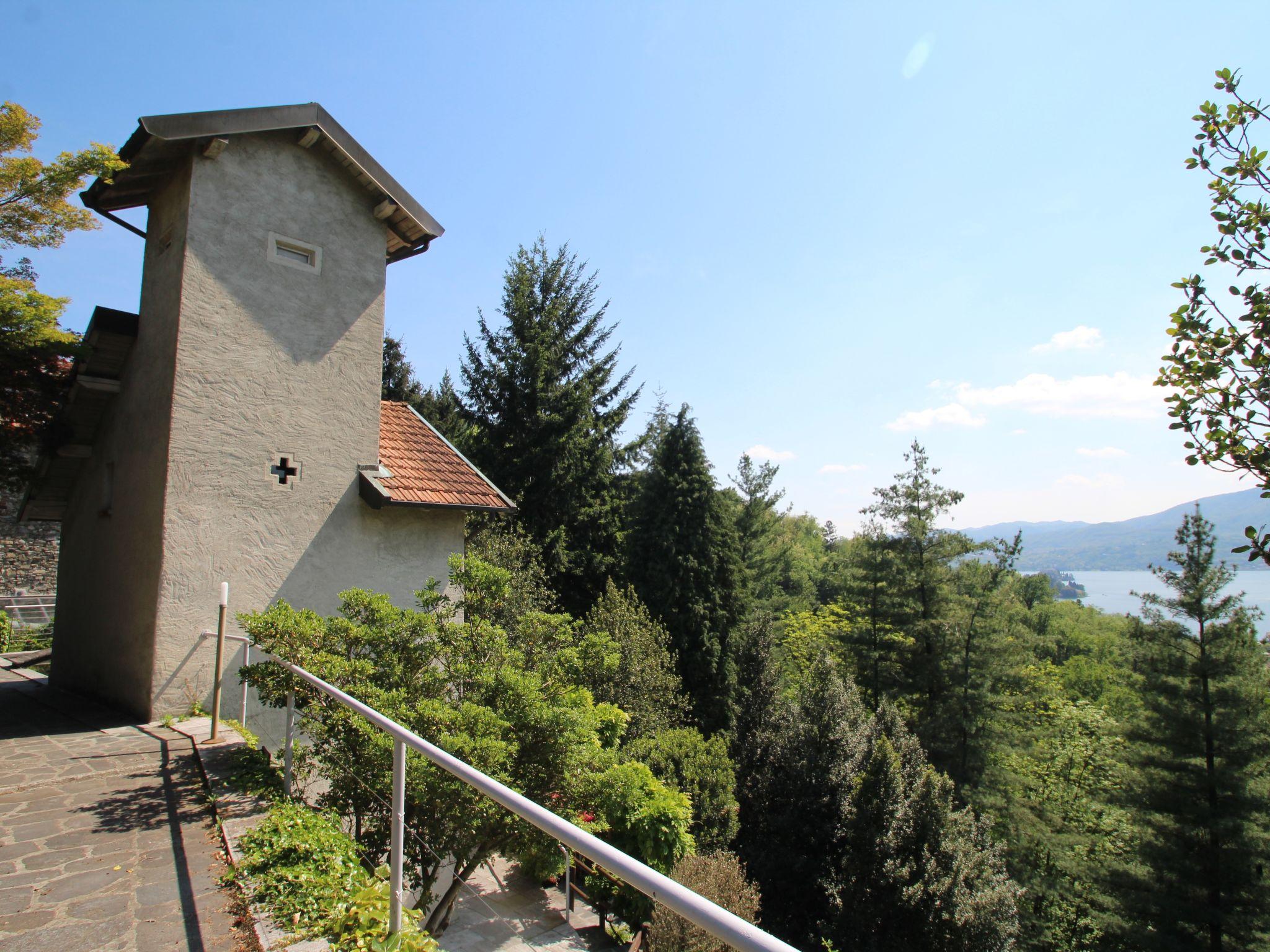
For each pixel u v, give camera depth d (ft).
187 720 24.81
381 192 32.63
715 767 46.06
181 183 28.50
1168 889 55.36
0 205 28.04
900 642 86.79
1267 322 14.49
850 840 50.98
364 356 32.35
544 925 23.30
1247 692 57.72
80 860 13.56
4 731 23.57
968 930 43.96
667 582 66.85
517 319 79.71
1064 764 82.38
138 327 31.14
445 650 21.27
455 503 32.63
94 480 34.19
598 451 77.25
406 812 17.54
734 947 3.74
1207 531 62.18
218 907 11.79
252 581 27.84
